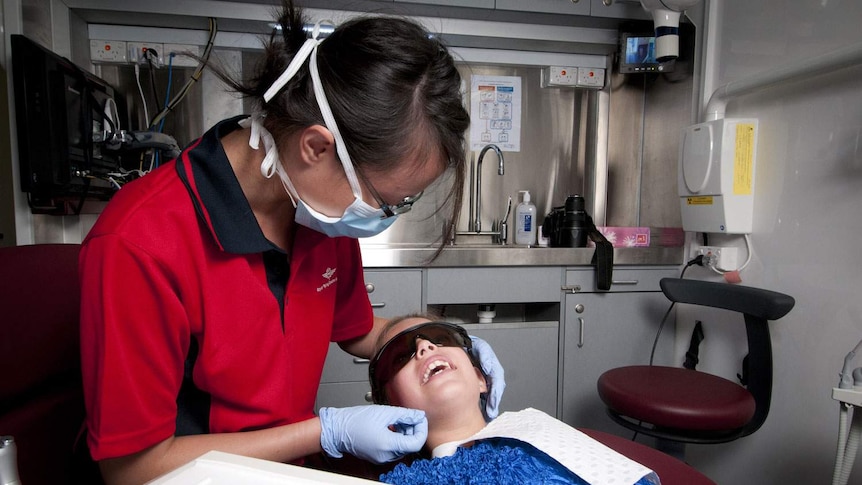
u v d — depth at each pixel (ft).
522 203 8.67
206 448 2.48
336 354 6.83
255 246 2.61
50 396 2.86
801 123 5.76
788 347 5.97
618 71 8.58
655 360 7.89
